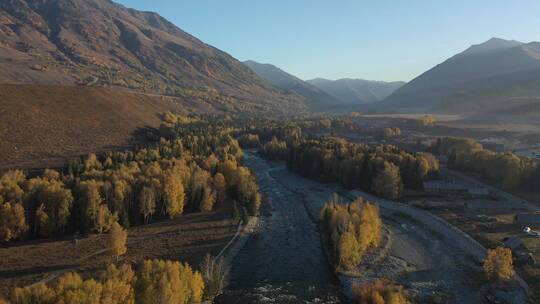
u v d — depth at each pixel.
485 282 89.00
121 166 135.75
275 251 106.75
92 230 108.75
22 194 105.31
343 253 94.25
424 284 89.25
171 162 145.25
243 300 82.38
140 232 112.38
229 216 127.88
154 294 64.50
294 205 146.75
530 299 79.50
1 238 100.44
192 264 93.88
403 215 132.62
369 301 77.69
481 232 112.31
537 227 115.19
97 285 60.69
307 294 85.50
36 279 82.19
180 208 125.94
